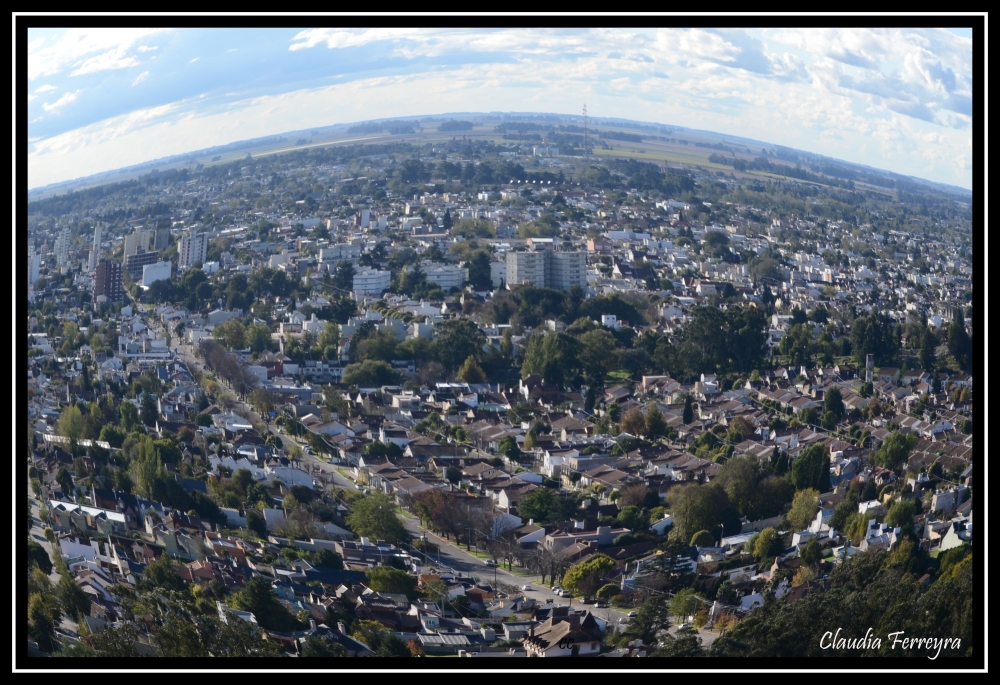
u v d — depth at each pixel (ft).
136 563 280.10
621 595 263.08
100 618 253.65
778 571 273.75
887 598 257.75
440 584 270.46
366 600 259.39
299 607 257.55
